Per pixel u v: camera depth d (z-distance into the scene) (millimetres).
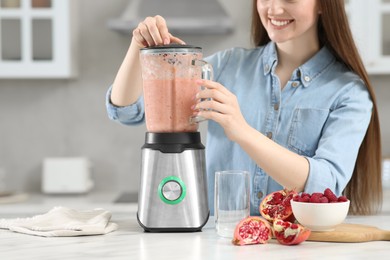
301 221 1552
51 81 4008
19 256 1371
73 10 3832
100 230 1590
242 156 2064
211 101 1604
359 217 1890
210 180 2113
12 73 3670
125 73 1904
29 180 4023
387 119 3980
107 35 4004
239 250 1411
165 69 1609
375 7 3604
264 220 1507
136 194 3846
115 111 2014
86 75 4008
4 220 1755
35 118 4016
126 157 4031
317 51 2082
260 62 2137
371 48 3619
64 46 3672
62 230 1584
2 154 4023
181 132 1627
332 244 1489
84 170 3834
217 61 2219
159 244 1475
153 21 1751
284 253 1384
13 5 3660
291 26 1892
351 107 1952
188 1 3707
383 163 3699
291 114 2031
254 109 2088
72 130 4023
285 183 1718
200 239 1532
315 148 2012
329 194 1566
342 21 1986
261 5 1917
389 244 1489
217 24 3621
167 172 1612
